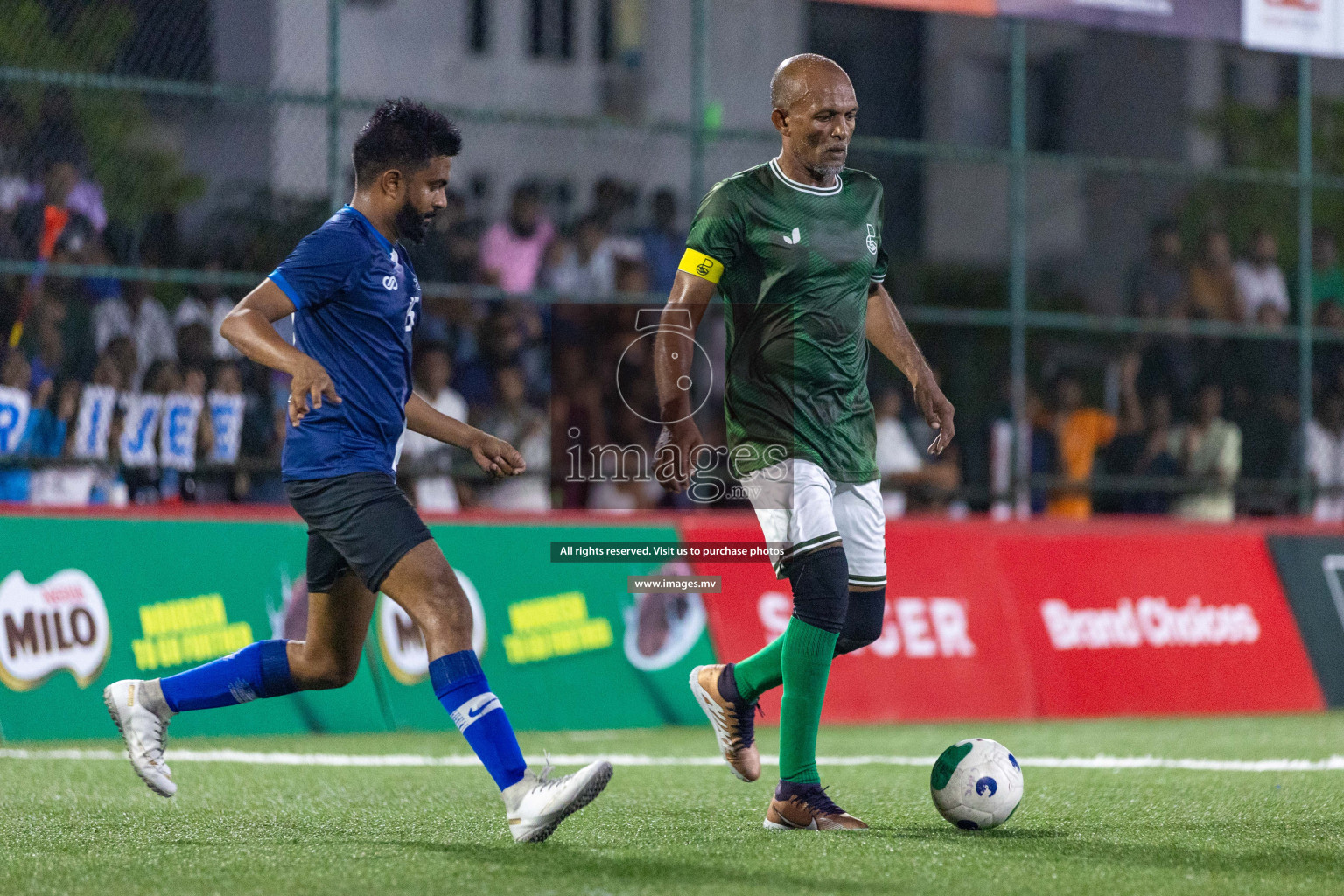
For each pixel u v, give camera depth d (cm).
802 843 1275
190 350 2741
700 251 1406
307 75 5075
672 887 1065
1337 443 3581
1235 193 3906
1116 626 2911
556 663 2583
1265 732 2497
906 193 5766
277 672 1356
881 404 3369
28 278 2652
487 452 1327
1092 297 5394
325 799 1625
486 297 2758
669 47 7150
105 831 1366
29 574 2331
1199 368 3734
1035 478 3044
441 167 1282
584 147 5719
